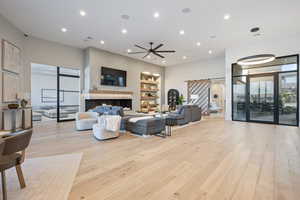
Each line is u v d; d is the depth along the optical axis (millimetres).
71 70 6652
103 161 2428
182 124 5598
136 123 4145
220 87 9758
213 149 2986
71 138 3771
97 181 1849
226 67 6703
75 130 4652
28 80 5219
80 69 6625
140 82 8883
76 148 3045
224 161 2428
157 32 5023
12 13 3891
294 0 3340
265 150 2920
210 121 6535
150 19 4188
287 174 2000
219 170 2129
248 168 2184
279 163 2342
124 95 7832
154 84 10242
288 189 1666
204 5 3527
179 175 1997
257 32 5020
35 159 2494
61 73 6340
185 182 1831
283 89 5551
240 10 3734
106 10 3752
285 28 4730
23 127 4516
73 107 7410
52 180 1864
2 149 1235
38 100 9242
